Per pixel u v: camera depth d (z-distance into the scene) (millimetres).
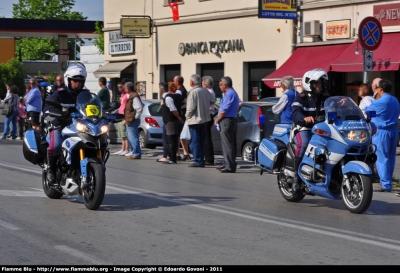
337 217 8844
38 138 9906
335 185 9305
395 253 6770
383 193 11438
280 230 7895
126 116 16531
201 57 29422
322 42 23641
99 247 6879
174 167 14992
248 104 16609
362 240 7375
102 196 8867
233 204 9812
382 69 20500
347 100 9156
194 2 29609
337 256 6590
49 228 7816
